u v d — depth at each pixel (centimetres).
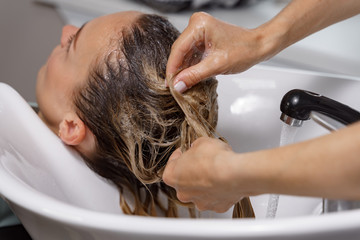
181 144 55
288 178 34
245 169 36
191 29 54
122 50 57
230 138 75
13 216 63
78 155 62
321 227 33
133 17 61
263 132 75
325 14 63
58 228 40
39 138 60
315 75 75
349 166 32
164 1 130
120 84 56
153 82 55
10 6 147
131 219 36
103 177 64
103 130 59
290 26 61
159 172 59
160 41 58
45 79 65
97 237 38
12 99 62
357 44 123
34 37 130
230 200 43
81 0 143
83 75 59
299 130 74
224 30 55
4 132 57
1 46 123
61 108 62
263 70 77
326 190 34
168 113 56
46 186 56
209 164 39
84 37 60
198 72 53
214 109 60
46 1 149
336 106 49
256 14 138
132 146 57
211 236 34
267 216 59
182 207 67
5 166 51
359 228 34
